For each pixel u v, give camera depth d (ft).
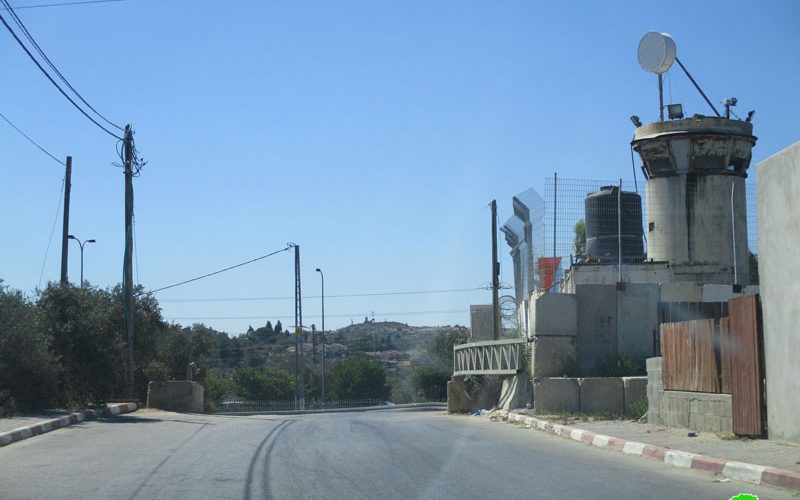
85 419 60.75
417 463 35.94
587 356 66.18
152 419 65.51
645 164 86.02
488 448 41.98
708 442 38.45
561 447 42.52
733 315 40.40
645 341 66.74
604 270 78.59
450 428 55.98
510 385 71.10
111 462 36.42
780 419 36.55
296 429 55.16
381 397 202.28
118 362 72.43
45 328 67.10
